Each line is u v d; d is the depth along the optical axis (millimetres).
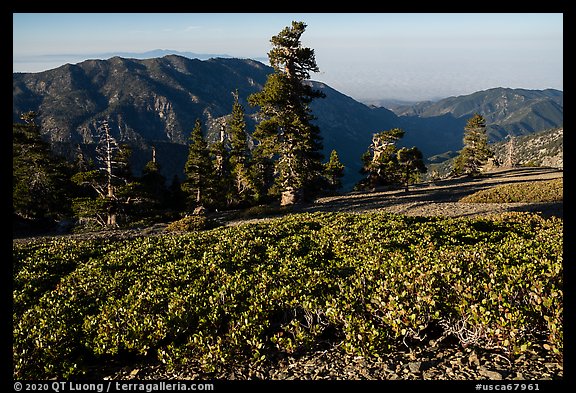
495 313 6238
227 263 11820
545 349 6102
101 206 35250
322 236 14672
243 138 60531
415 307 6582
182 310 7879
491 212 23625
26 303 9898
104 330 7605
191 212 43219
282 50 35000
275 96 34188
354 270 10164
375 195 43781
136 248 15328
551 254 9078
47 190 44656
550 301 6109
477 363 5906
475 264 8953
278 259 12234
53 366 6863
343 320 6961
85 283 11172
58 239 23641
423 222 17047
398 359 6277
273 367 6492
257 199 54719
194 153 49125
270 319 7902
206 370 6520
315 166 38375
